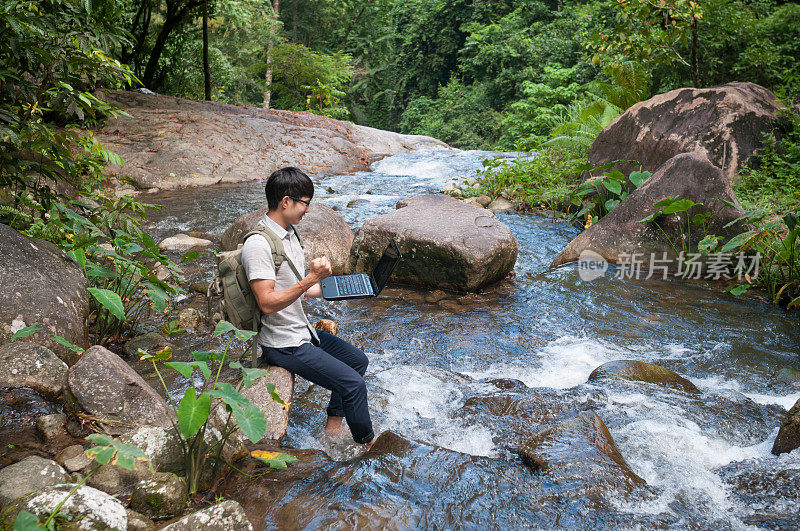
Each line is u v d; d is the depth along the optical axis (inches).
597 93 673.0
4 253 134.3
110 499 82.4
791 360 168.2
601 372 153.1
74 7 175.8
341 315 202.5
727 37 548.4
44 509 78.2
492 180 408.2
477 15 1284.4
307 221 247.9
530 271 251.9
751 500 100.0
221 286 116.3
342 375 117.0
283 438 122.8
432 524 91.8
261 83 1213.1
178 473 98.4
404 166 549.6
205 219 325.7
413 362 167.3
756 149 320.5
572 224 330.0
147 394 110.5
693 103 331.3
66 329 135.1
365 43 1515.7
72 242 173.0
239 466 106.0
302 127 603.2
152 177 423.8
